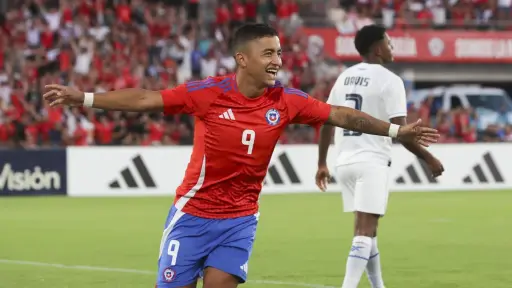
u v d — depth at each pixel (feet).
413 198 196.54
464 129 259.39
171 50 252.83
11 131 214.28
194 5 277.85
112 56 242.78
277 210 170.50
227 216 55.83
